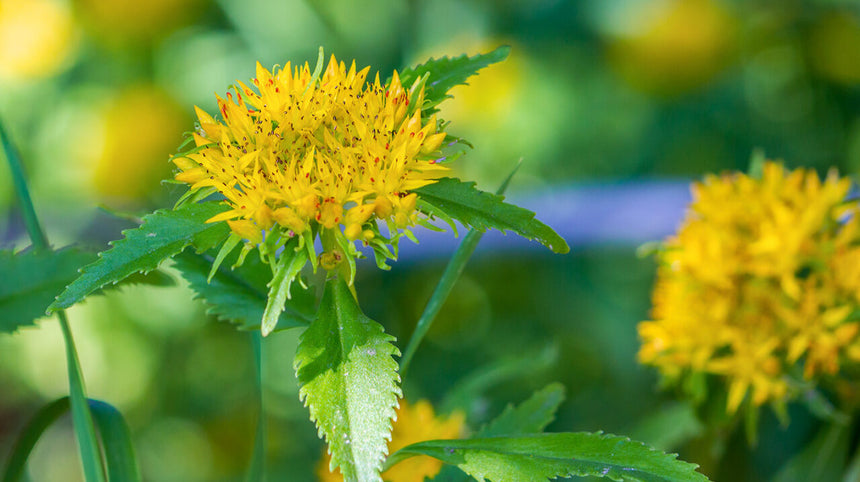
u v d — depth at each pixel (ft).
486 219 3.00
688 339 3.37
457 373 5.10
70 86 5.30
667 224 5.26
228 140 3.01
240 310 3.12
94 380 5.12
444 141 3.04
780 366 3.35
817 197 3.35
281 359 5.04
